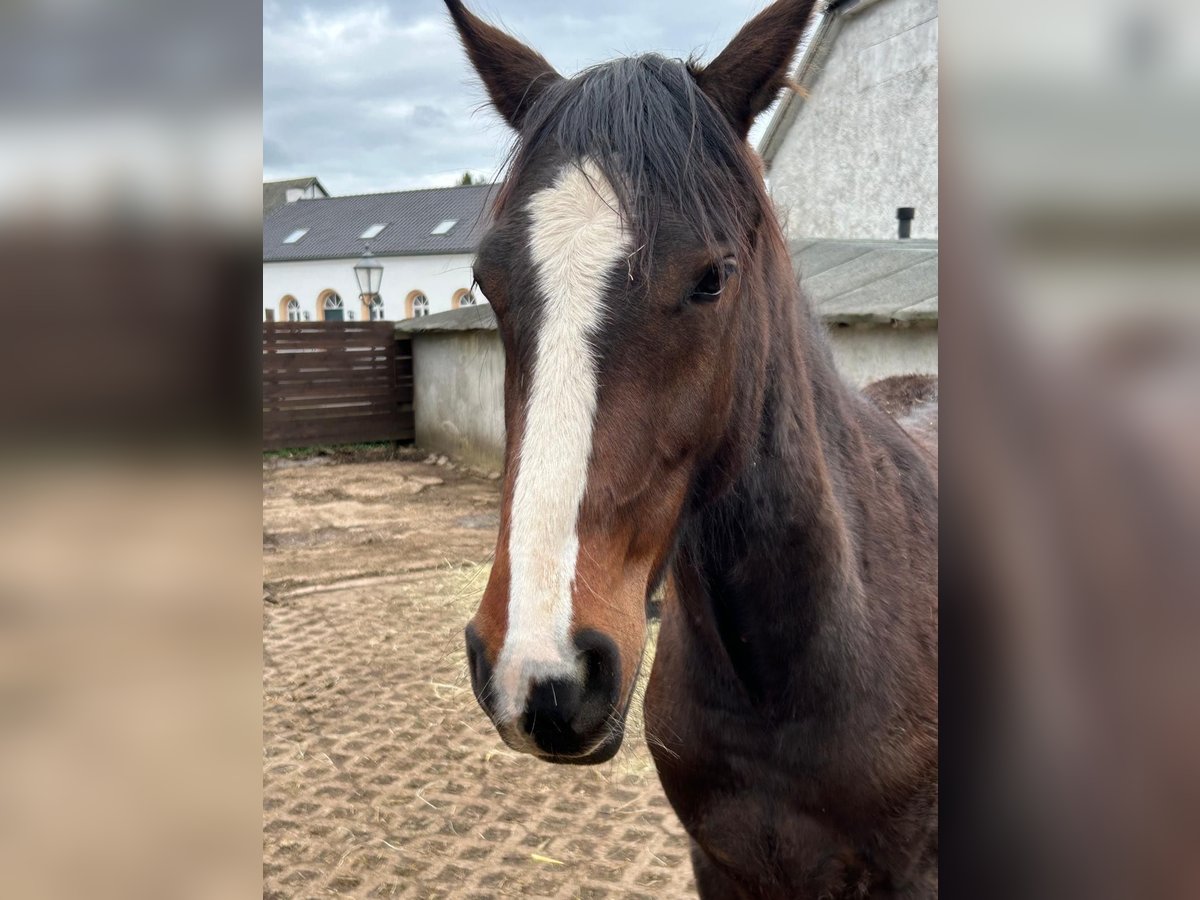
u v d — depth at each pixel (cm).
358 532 779
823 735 165
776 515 159
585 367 125
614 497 125
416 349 1239
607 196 130
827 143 1282
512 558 120
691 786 183
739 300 145
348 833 312
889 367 699
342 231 3456
